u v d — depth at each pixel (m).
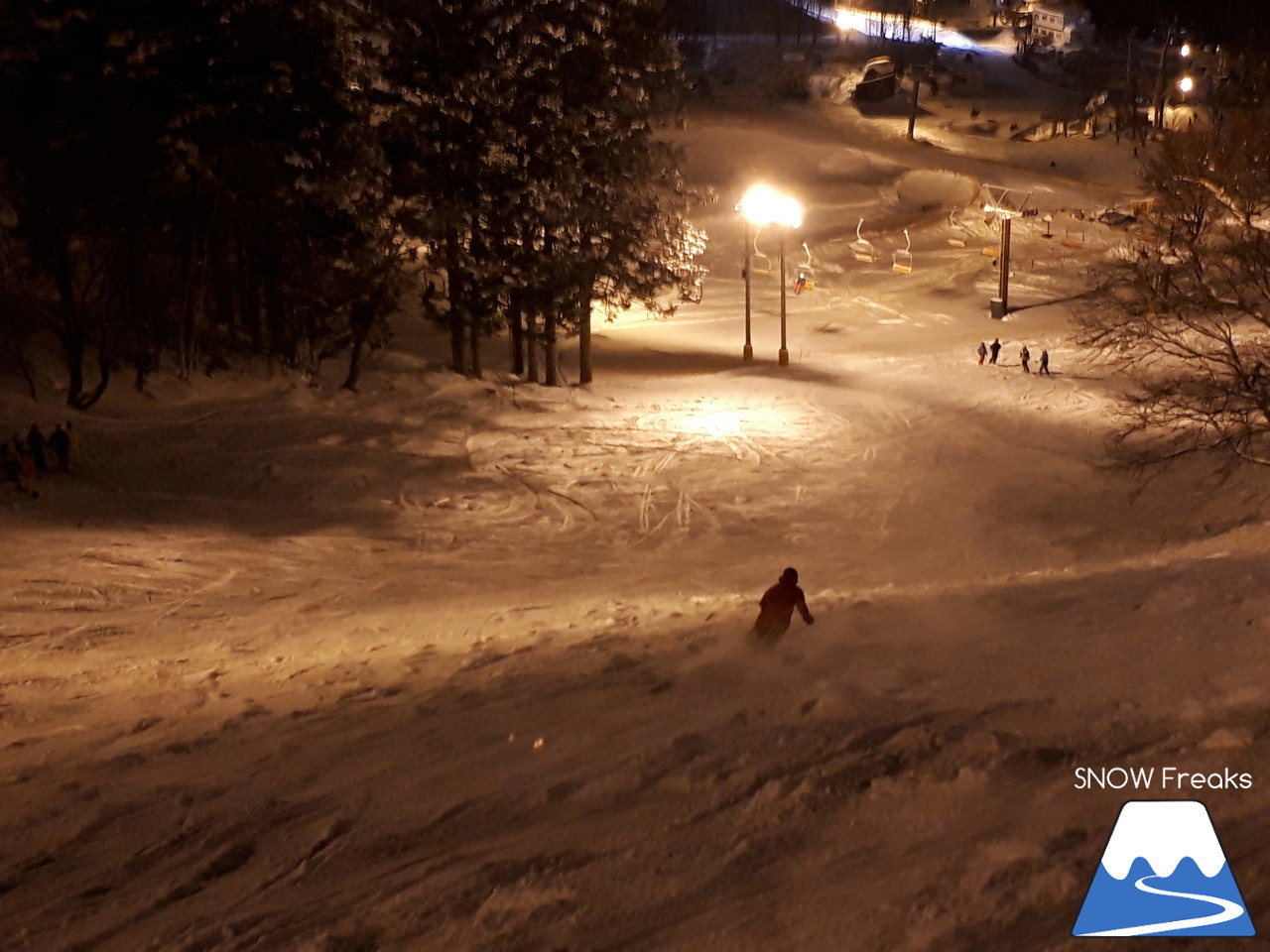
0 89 36.59
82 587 19.70
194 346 39.69
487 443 36.44
